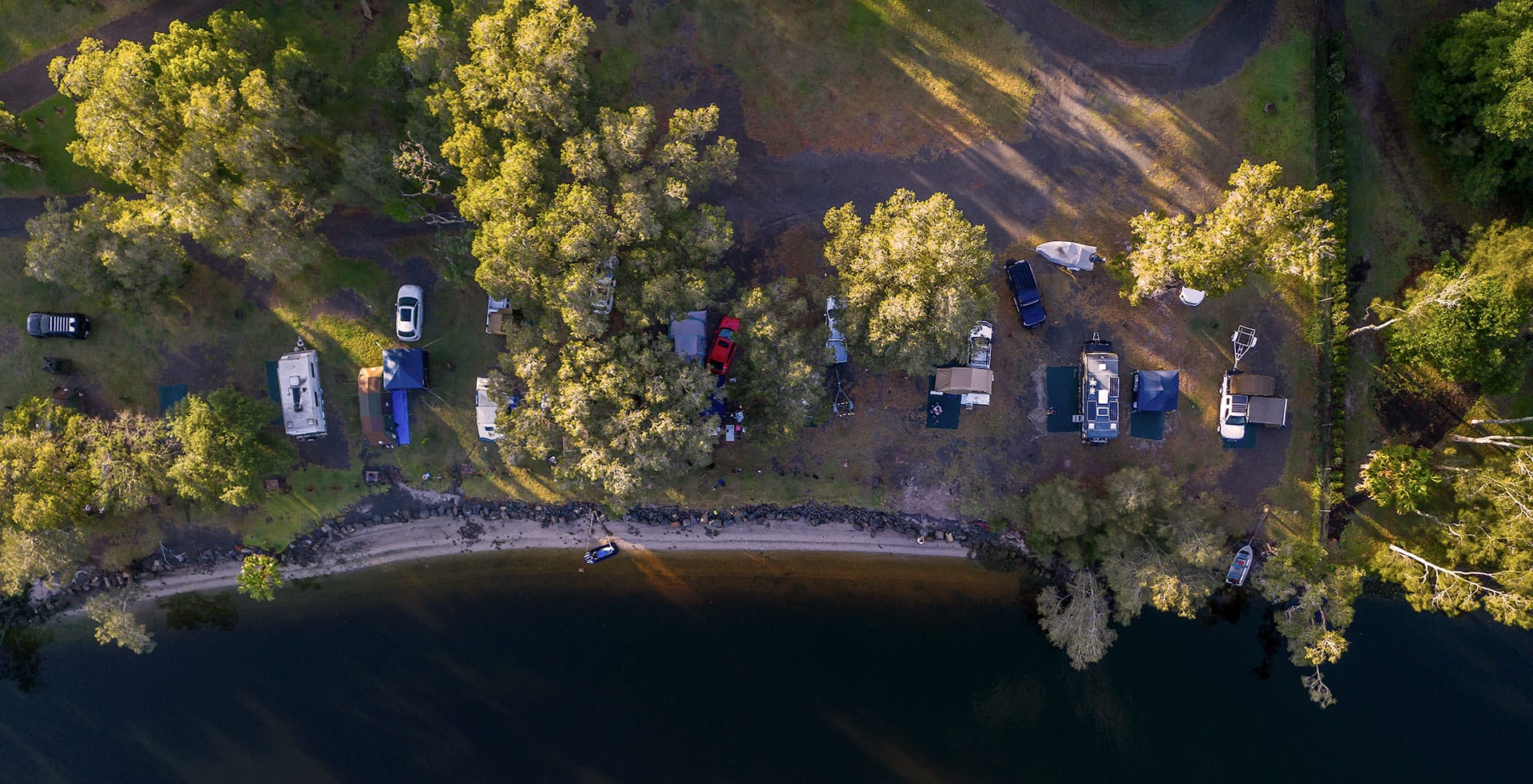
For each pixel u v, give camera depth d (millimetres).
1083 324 59969
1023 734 62406
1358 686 62062
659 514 62281
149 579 62531
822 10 59000
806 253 60156
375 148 52562
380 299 59938
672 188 48188
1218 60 58719
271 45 53938
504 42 49125
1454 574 55125
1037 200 59656
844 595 63188
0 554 56188
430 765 63312
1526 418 57062
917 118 59438
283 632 63312
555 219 47844
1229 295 59344
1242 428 58844
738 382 55156
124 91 48906
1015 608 62750
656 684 63469
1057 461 60656
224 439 54281
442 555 62875
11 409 59906
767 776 63156
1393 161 58719
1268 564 55781
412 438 60812
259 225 52062
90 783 63625
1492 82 51031
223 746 63438
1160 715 62219
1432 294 53062
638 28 59188
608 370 49562
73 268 53281
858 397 60562
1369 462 59125
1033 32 59062
